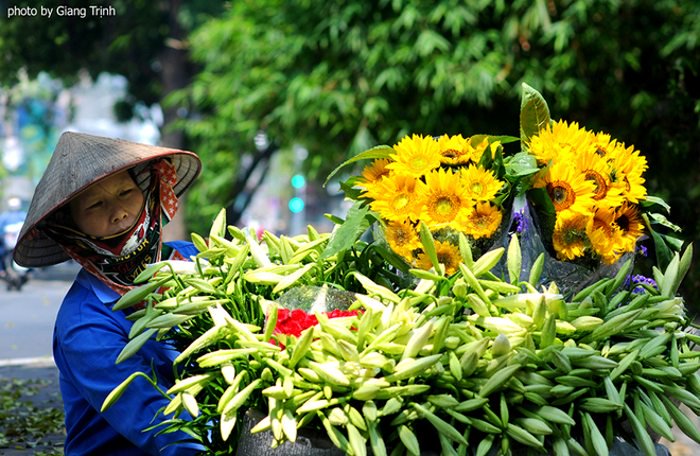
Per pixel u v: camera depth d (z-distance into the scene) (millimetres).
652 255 4121
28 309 13562
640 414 1948
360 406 1883
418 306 2043
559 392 1866
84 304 2383
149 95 18594
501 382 1839
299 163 14102
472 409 1844
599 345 2014
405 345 1885
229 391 1904
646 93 8906
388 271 2328
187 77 17547
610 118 9914
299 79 11180
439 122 10438
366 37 10586
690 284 6797
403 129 10484
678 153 8195
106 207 2424
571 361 1896
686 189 7945
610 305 2072
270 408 1852
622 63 9461
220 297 2148
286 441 1872
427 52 9742
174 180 2643
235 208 17828
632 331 2041
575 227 2062
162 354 2326
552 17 10062
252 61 12508
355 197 2266
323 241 2326
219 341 2049
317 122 11859
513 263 2051
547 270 2139
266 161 18109
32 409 5359
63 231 2441
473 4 9781
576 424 1939
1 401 5652
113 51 16828
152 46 17312
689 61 8883
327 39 11109
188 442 2102
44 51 16641
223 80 12758
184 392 1964
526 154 2135
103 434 2408
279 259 2377
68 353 2338
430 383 1884
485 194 2068
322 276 2297
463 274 1971
